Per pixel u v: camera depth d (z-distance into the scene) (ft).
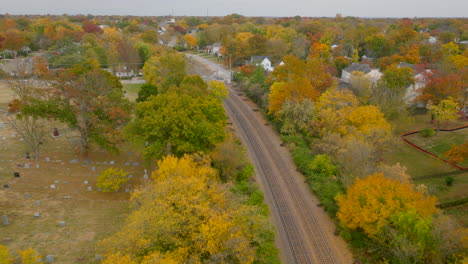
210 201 99.60
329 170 148.46
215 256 78.74
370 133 153.17
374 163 136.98
